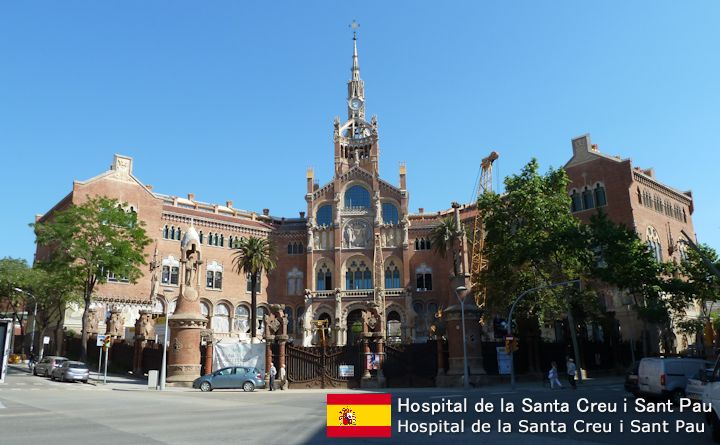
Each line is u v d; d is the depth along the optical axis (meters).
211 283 84.75
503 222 52.06
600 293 65.38
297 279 92.88
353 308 87.69
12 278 57.59
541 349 47.12
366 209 93.19
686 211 80.88
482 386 40.09
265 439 14.70
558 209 50.19
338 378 41.03
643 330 59.81
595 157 71.19
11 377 46.16
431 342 42.59
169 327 43.47
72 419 19.25
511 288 50.97
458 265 43.91
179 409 23.69
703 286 51.34
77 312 68.06
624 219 67.25
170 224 82.44
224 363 42.53
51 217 82.75
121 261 58.38
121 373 51.84
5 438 14.50
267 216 98.12
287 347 42.12
